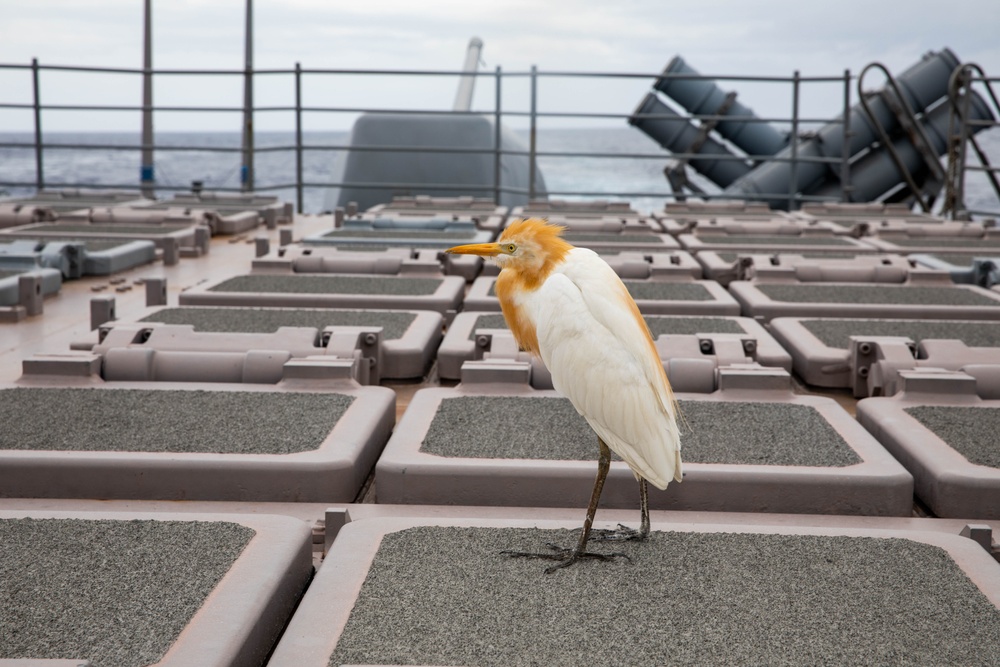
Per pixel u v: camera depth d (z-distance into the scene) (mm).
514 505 3760
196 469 3758
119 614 2549
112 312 6520
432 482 3754
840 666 2377
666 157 16062
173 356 5148
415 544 3070
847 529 3242
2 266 8508
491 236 10930
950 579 2852
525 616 2617
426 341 5988
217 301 7203
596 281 3043
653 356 2975
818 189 18062
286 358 5094
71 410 4469
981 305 7176
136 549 2955
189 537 3045
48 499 3766
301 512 3668
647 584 2816
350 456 3846
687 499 3732
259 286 7645
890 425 4312
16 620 2516
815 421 4410
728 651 2443
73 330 6941
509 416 4453
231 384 4996
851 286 8078
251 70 16344
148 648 2385
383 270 8469
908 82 17141
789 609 2668
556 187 68438
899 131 17547
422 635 2506
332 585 2768
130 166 106250
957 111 15242
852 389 5594
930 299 7426
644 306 7102
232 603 2604
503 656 2410
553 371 3039
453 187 15922
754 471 3719
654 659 2400
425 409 4547
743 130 18438
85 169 100875
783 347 6230
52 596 2648
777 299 7363
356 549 3012
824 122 16094
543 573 2877
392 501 3785
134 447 3932
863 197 17766
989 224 12195
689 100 17953
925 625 2578
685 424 4297
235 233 12617
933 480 3748
